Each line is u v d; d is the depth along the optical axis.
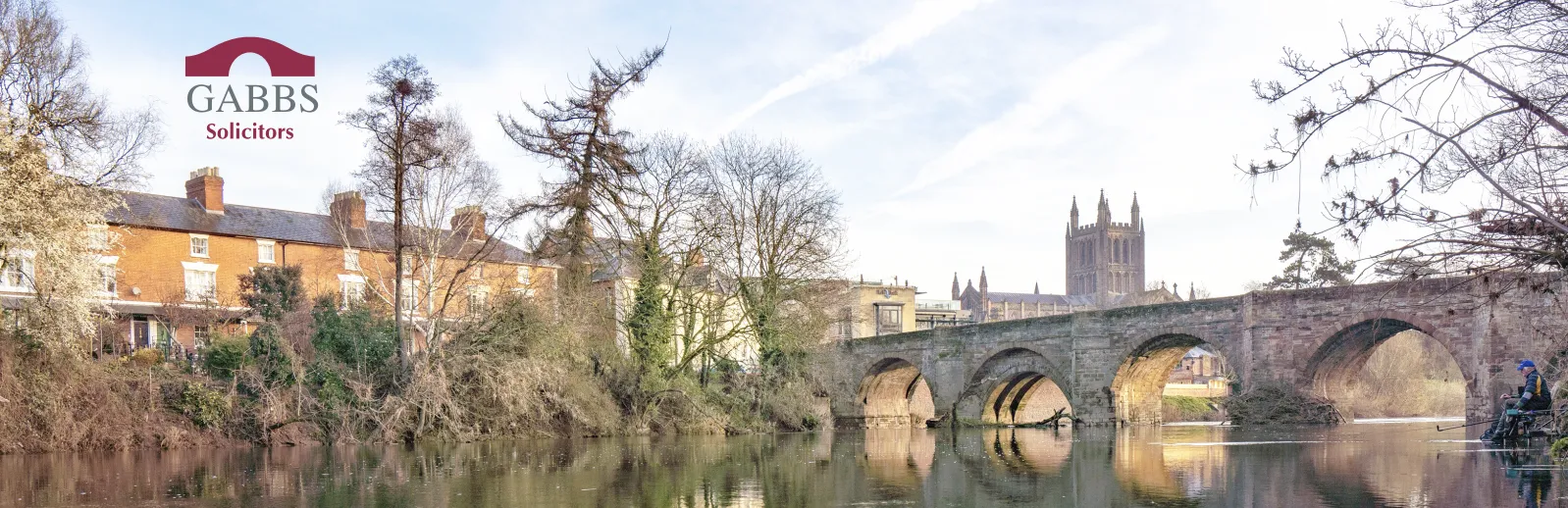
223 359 34.75
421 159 36.34
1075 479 19.14
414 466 23.53
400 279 35.78
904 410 65.12
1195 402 73.12
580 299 38.75
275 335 33.34
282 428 31.64
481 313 36.22
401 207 36.00
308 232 56.09
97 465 24.02
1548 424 25.28
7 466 23.78
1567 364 19.19
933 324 95.06
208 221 52.66
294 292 42.56
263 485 19.11
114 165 32.94
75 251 30.69
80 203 30.52
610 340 41.00
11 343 28.05
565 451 29.14
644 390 41.12
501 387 34.44
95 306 32.62
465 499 16.64
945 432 48.00
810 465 23.53
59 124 30.83
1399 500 14.58
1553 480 16.86
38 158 28.56
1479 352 35.31
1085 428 47.53
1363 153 10.62
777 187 46.81
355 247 53.62
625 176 41.59
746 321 49.34
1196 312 45.12
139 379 31.08
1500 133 11.26
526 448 30.64
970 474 20.66
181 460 25.56
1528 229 10.46
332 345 34.78
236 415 31.67
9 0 29.84
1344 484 16.88
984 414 58.94
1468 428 36.06
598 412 38.53
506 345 35.84
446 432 34.16
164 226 50.06
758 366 47.91
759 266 46.19
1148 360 48.94
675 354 44.06
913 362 58.62
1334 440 30.52
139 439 29.66
